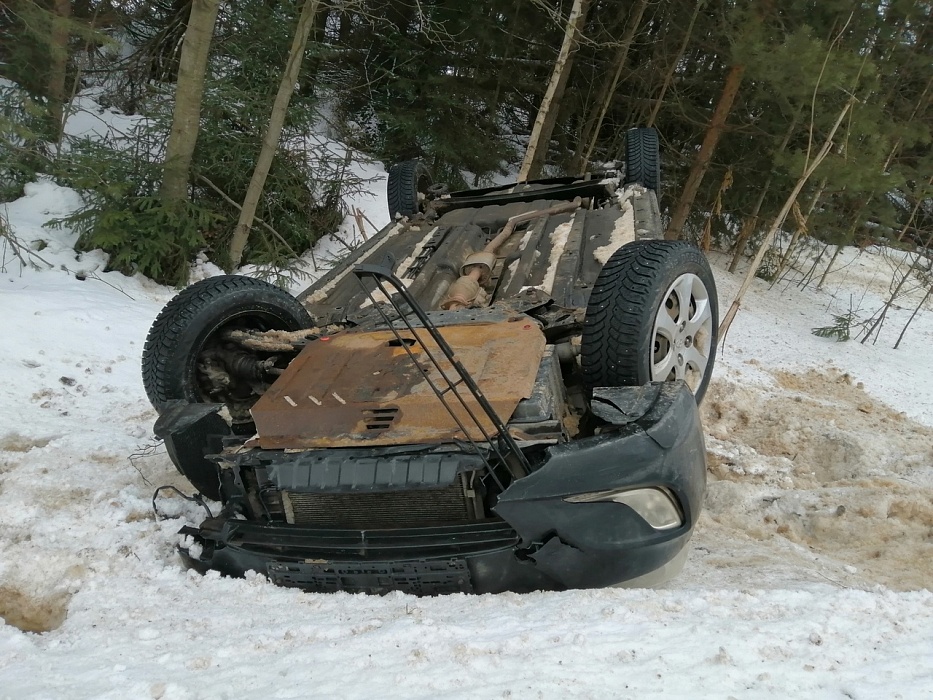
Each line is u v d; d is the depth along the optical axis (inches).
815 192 494.0
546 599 107.1
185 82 326.0
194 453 138.6
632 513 108.7
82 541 137.6
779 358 374.9
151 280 339.3
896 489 189.9
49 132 367.2
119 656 94.5
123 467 184.1
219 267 366.3
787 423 256.4
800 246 600.1
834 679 82.2
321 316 176.4
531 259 185.8
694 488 115.6
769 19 430.0
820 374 352.8
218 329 156.9
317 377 130.8
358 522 122.6
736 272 568.7
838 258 682.2
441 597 111.9
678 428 113.5
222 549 123.3
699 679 81.1
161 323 152.8
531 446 112.3
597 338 134.3
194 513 155.3
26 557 127.3
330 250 418.3
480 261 183.5
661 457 109.5
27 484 167.3
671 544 112.5
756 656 87.0
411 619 101.4
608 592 107.8
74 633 103.5
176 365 149.8
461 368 104.1
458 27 518.3
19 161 353.4
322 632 98.4
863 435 241.4
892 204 610.9
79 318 277.9
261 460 119.0
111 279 326.6
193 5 319.3
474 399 115.7
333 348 140.0
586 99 569.3
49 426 211.3
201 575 124.7
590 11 541.0
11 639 100.0
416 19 545.3
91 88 497.0
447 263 189.9
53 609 117.7
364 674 85.4
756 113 526.0
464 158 538.6
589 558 108.7
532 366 122.0
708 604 104.7
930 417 303.9
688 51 520.7
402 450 112.9
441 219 239.9
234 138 372.5
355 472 111.6
